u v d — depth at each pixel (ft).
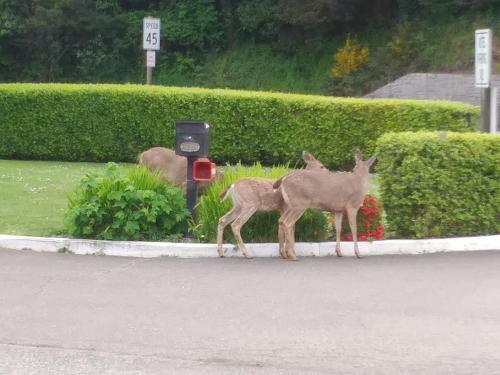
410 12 106.93
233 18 120.78
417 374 21.40
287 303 27.58
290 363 22.16
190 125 36.70
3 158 64.08
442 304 27.53
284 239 34.63
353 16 110.11
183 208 36.68
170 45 122.21
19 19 116.16
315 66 113.70
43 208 42.80
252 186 34.78
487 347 23.36
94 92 61.93
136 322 25.58
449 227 37.47
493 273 31.89
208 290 29.27
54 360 22.50
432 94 81.71
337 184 34.42
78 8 116.98
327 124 59.57
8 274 31.40
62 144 62.69
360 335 24.34
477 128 57.36
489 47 45.03
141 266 32.96
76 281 30.48
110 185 36.24
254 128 60.49
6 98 62.80
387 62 102.17
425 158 36.83
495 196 37.86
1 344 23.72
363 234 36.27
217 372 21.57
